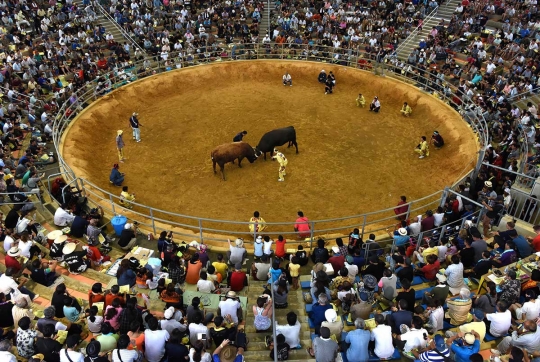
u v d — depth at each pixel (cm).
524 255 1445
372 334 1063
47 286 1352
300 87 3444
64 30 3625
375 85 3319
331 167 2397
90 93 3089
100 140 2717
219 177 2305
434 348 1019
